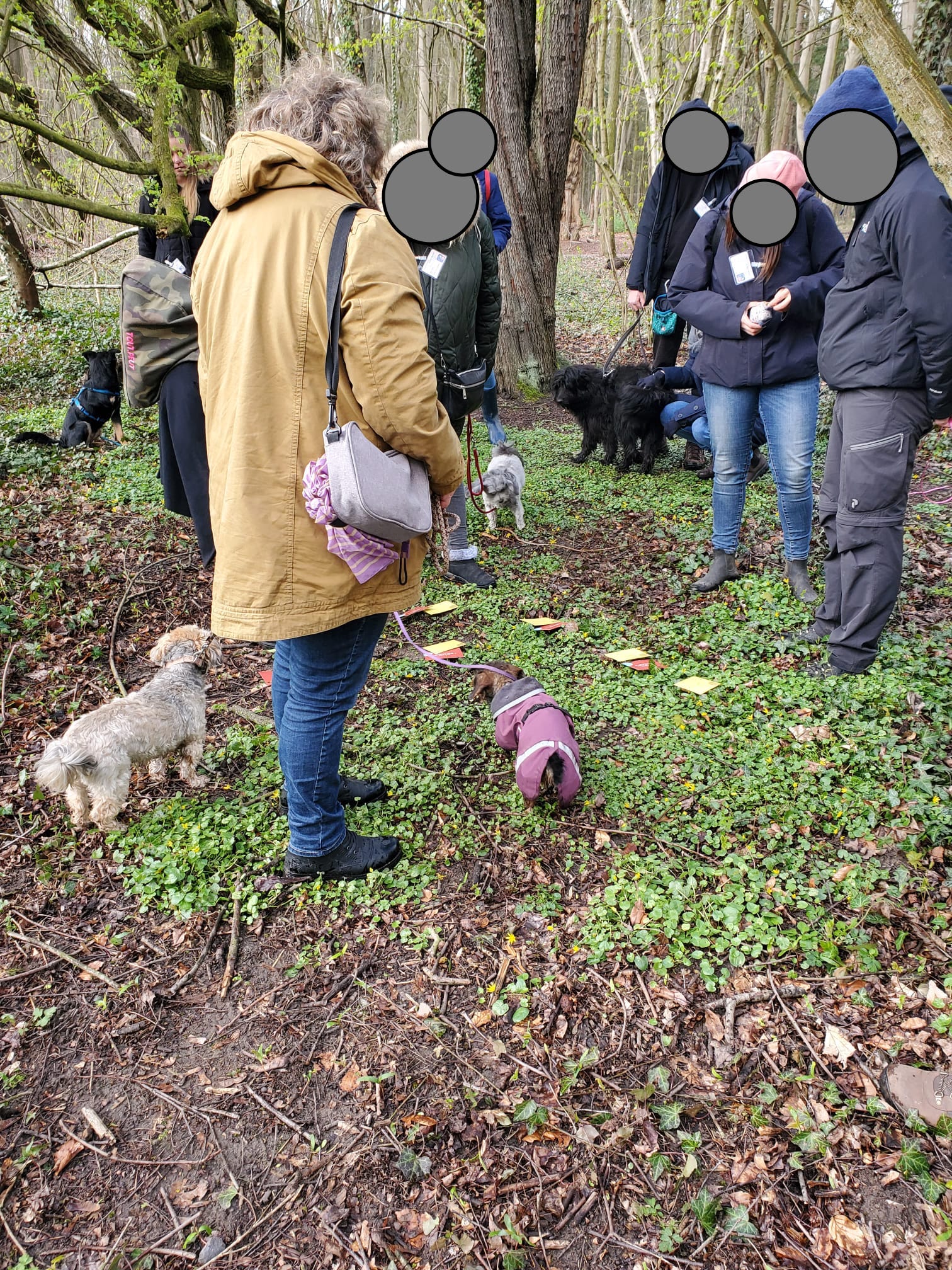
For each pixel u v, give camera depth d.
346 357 2.05
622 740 3.56
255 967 2.55
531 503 6.60
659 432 7.14
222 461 2.20
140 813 3.22
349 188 2.21
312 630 2.23
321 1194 1.93
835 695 3.71
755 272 4.30
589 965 2.50
